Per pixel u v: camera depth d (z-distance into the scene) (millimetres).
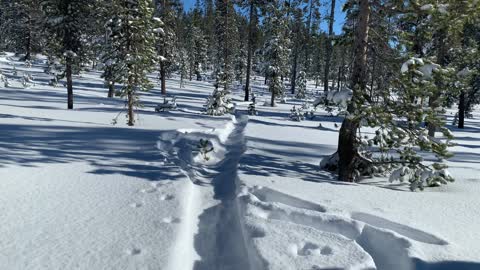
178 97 34625
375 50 8656
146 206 6340
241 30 61969
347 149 8680
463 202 7109
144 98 30984
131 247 4777
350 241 4922
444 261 4379
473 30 17172
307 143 14461
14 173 7750
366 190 7812
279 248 4691
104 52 29172
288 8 35312
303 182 8164
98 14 23781
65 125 15453
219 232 5863
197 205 7055
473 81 25047
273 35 34188
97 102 26172
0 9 58594
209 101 24188
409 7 7965
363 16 8477
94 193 6934
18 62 49250
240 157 10820
